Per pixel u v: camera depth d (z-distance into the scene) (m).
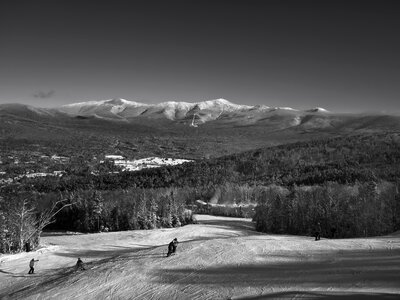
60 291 34.34
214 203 149.88
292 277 30.48
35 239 70.12
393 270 29.69
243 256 39.22
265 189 150.25
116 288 33.03
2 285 42.31
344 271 30.75
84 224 105.06
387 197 90.38
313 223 82.75
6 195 144.12
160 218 102.81
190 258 39.69
